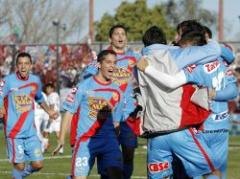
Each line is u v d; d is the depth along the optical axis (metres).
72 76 59.78
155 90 15.98
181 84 15.91
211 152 16.22
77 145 19.80
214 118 17.05
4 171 29.39
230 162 32.66
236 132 51.66
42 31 97.12
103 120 19.81
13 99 24.39
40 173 28.72
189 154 16.08
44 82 60.72
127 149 22.88
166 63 16.03
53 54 61.41
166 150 16.17
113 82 21.11
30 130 24.36
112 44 23.14
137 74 16.81
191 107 15.98
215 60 16.75
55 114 25.56
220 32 80.75
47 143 39.41
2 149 39.94
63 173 28.80
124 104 22.59
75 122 20.02
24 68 24.47
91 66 21.92
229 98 17.14
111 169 19.59
